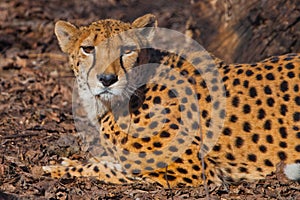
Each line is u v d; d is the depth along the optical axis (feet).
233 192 37.88
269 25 53.72
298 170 37.45
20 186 38.47
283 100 37.45
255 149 38.06
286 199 36.50
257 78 38.27
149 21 41.37
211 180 39.19
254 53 54.75
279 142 37.60
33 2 81.30
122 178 39.91
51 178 39.88
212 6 58.13
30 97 56.18
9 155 43.11
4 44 71.61
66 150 44.62
